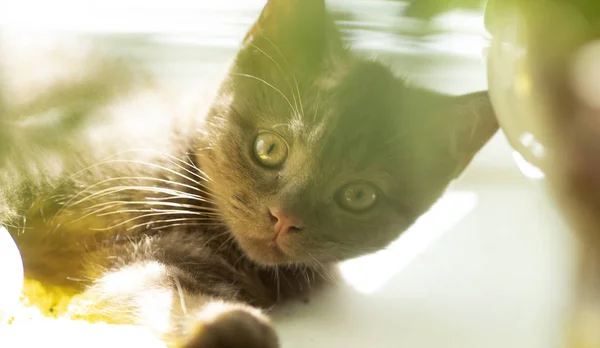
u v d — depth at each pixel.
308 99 0.38
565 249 0.24
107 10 0.39
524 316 0.29
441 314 0.33
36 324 0.33
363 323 0.34
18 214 0.36
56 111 0.38
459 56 0.34
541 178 0.25
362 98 0.37
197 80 0.40
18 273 0.33
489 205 0.35
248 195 0.38
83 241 0.36
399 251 0.39
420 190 0.38
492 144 0.36
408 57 0.35
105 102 0.39
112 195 0.37
